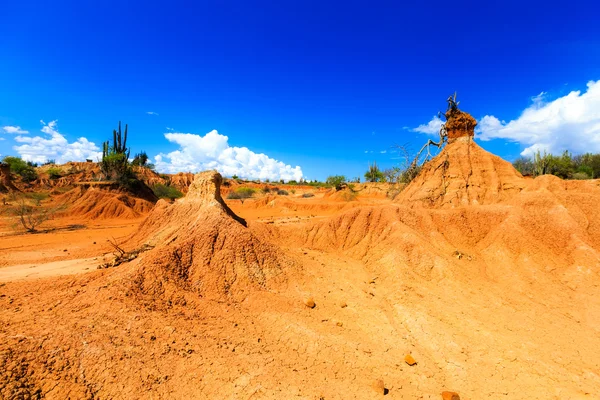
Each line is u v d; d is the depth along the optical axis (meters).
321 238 16.36
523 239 12.76
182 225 13.91
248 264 10.92
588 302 9.73
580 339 8.12
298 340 7.84
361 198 53.47
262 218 34.12
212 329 7.88
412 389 6.46
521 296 10.43
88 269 12.98
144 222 17.92
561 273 11.41
